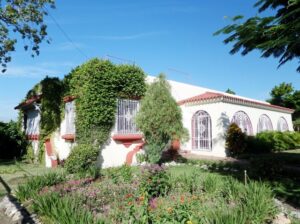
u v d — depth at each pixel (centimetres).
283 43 564
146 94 1367
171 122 1328
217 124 1830
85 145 1210
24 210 627
